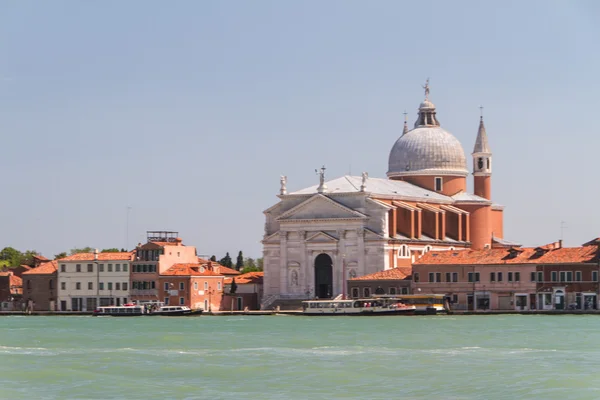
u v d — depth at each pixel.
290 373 105.06
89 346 137.62
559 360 114.50
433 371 105.75
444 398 90.75
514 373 103.56
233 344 137.88
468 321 187.88
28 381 100.44
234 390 95.19
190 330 170.12
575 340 139.25
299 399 90.56
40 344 141.38
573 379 98.94
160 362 115.00
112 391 94.81
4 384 98.69
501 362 112.88
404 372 105.19
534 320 188.88
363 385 97.56
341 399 90.56
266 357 119.31
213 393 93.62
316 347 131.38
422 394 92.69
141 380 101.19
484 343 135.88
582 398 90.00
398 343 136.75
